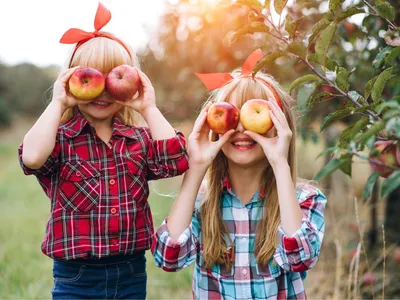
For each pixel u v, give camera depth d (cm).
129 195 180
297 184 188
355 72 264
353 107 140
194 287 185
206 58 411
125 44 195
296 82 146
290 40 150
